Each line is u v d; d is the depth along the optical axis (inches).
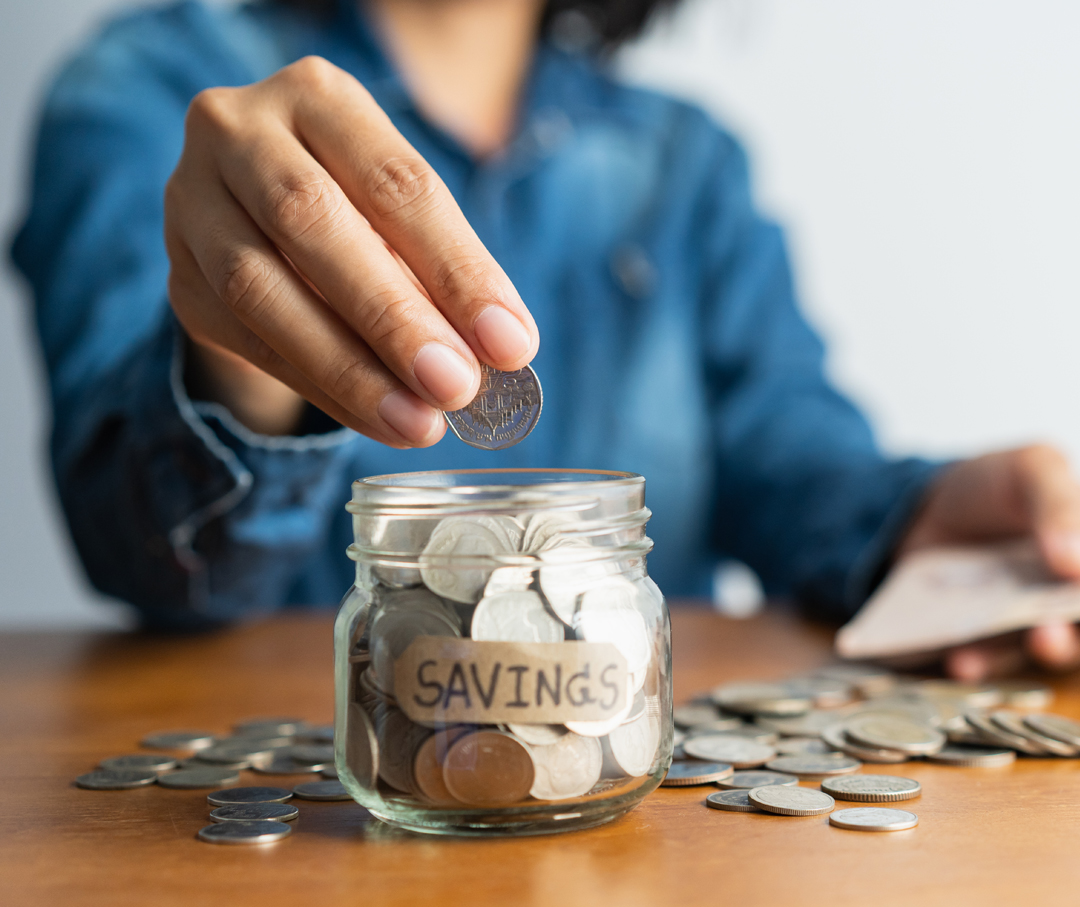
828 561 54.2
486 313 22.9
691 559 76.0
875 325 101.7
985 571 44.8
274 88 27.0
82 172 59.8
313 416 40.6
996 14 99.5
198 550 44.7
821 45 99.1
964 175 100.7
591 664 19.9
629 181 78.9
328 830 21.9
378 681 20.3
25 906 17.9
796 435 70.3
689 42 97.7
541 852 20.2
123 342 53.0
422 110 71.7
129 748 30.2
